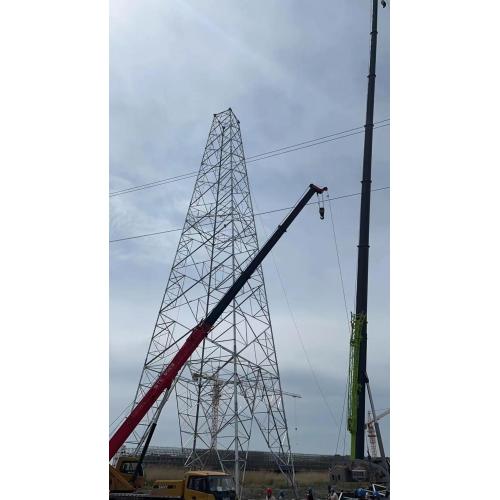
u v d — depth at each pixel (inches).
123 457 1459.2
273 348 1758.1
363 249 1787.6
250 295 1755.7
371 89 1913.1
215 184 1988.2
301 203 1756.9
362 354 1689.2
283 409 1720.0
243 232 1883.6
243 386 1681.8
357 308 1739.7
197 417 1688.0
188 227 1946.4
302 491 1878.7
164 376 1476.4
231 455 1659.7
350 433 1631.4
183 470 1724.9
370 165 1859.0
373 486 1446.9
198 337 1529.3
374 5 1959.9
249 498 1720.0
